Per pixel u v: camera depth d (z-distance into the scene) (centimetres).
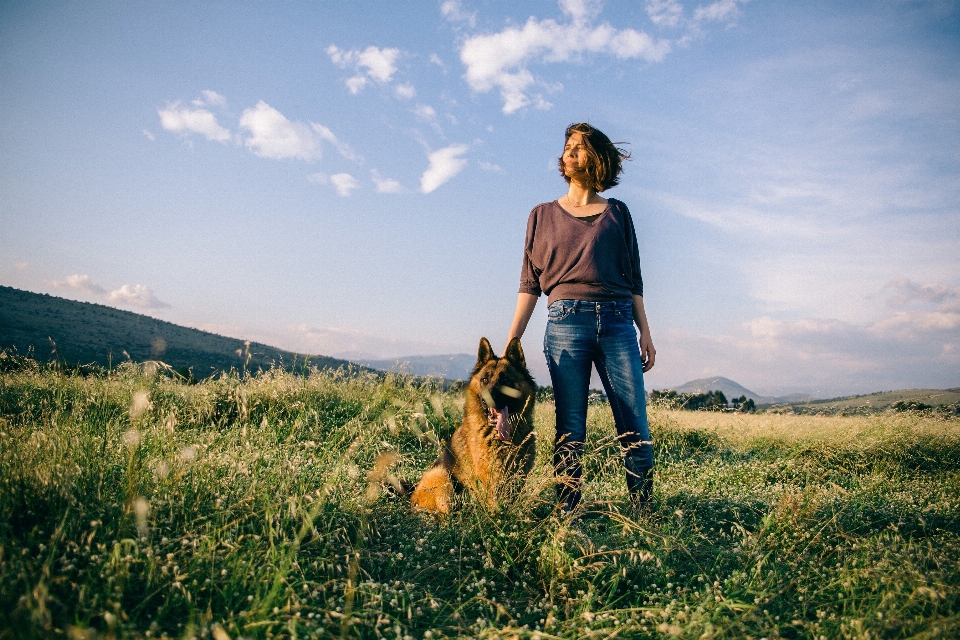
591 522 308
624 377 360
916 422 792
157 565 190
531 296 411
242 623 168
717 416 909
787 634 208
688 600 219
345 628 162
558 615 213
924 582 212
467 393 400
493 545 264
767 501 393
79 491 226
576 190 389
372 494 279
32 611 136
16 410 405
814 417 942
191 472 256
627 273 374
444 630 198
